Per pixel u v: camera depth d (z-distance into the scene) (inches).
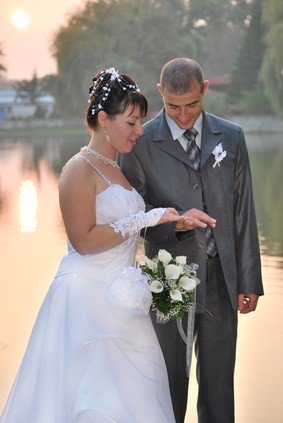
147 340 139.9
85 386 134.0
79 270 138.5
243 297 156.5
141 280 136.6
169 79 142.0
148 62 2593.5
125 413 134.0
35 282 321.1
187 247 150.5
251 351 226.4
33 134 2962.6
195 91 142.0
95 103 138.5
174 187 151.3
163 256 139.6
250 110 2581.2
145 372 137.9
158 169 151.6
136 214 136.3
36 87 3627.0
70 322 136.3
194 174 150.9
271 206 624.1
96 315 136.5
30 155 1551.4
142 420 134.8
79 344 134.8
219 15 3467.0
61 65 2551.7
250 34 2834.6
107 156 141.0
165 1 2992.1
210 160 150.6
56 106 2684.5
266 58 1975.9
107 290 137.6
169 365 154.6
